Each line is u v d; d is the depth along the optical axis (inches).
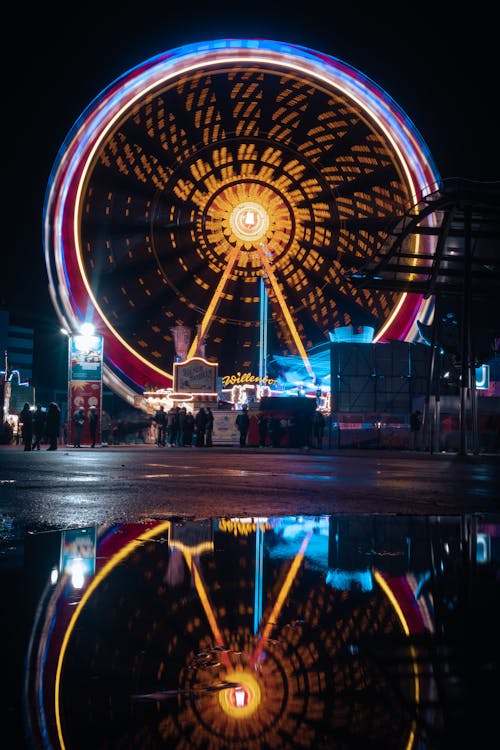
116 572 108.1
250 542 147.4
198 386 1608.0
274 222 2438.5
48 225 1829.5
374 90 1966.0
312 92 2226.9
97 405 1233.4
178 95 2180.1
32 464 612.1
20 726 46.3
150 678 55.4
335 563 117.1
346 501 275.4
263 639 67.0
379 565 115.0
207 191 2431.1
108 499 280.5
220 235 2436.0
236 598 87.4
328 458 790.5
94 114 1892.2
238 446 1425.9
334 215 2401.6
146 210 2377.0
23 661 60.1
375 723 46.5
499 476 485.1
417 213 895.7
